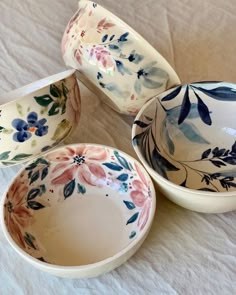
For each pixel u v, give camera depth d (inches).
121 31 23.7
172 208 21.5
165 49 31.2
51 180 22.4
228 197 18.5
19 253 17.9
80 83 28.8
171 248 20.0
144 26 33.7
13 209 20.6
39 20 35.4
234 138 23.9
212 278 18.8
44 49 32.4
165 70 24.1
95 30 24.2
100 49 23.8
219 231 20.5
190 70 29.3
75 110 24.0
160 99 23.4
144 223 19.2
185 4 35.7
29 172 21.6
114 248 19.8
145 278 19.0
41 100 21.8
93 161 22.5
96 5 24.5
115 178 22.3
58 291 18.9
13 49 32.6
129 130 26.0
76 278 18.4
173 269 19.2
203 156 23.7
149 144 22.5
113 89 24.4
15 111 21.3
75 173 22.7
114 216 21.1
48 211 21.7
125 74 23.7
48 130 22.6
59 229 20.9
